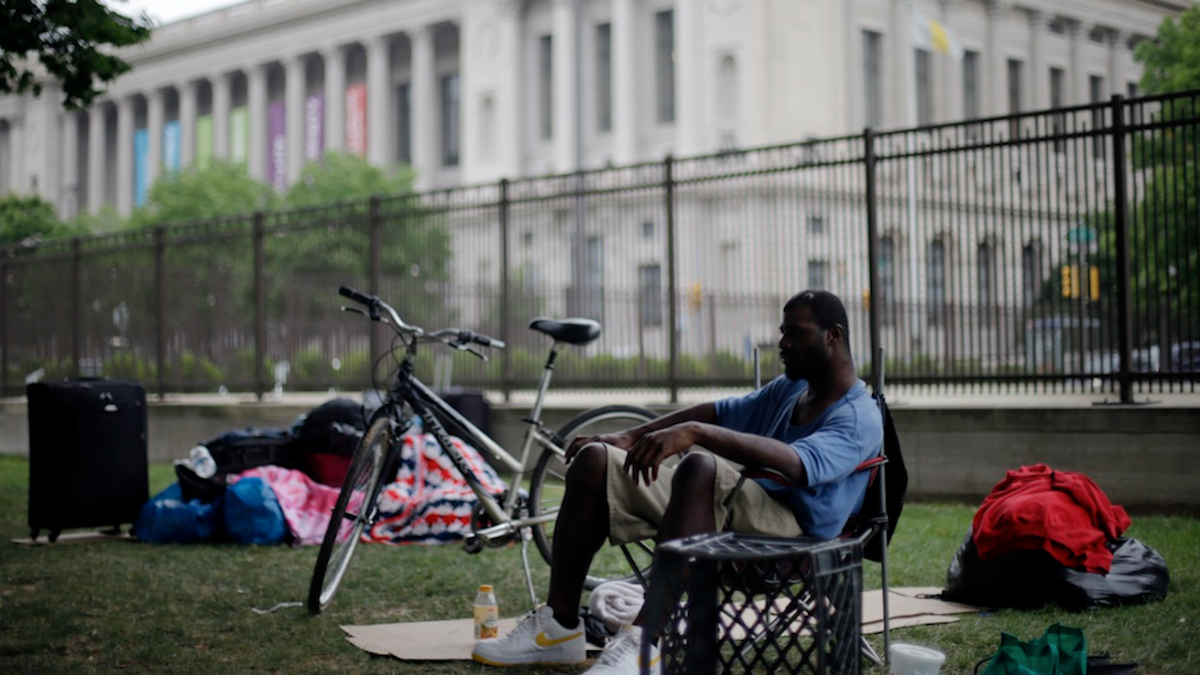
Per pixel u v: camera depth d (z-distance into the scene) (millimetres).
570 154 61875
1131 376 8797
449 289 14453
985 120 9805
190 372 15531
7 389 17703
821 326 3984
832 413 3920
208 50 81938
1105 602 5223
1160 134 9430
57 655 4828
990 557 5363
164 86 84812
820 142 10641
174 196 54438
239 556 7238
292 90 77812
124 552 7469
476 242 14695
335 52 75875
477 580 6359
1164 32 27484
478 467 7500
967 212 10133
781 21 52406
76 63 9750
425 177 71000
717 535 3430
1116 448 8555
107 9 9617
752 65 52438
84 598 5941
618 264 14984
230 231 15227
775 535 3811
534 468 6137
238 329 15375
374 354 14281
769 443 3721
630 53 58469
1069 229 9406
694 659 3418
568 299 14648
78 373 16703
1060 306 9461
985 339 10172
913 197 10969
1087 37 56781
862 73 53781
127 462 8148
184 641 5031
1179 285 8836
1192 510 8211
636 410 6383
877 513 3982
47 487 7977
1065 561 5266
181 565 6922
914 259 11453
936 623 5113
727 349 15305
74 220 56469
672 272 11828
